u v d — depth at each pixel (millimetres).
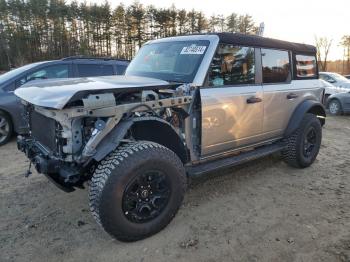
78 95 2697
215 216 3580
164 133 3311
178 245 3039
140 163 2904
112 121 2869
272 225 3396
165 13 53812
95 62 7754
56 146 3037
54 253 2930
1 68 48750
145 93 3117
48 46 55625
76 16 57000
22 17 54375
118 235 2934
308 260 2818
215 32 3906
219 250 2963
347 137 7676
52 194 4105
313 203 3924
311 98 5277
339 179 4730
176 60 3934
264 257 2861
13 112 6387
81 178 3184
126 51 56656
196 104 3541
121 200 2852
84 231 3285
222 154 4059
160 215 3158
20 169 4996
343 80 14469
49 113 2982
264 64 4434
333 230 3299
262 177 4758
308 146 5125
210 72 3689
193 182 4496
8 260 2826
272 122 4586
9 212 3652
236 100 3930
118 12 56469
